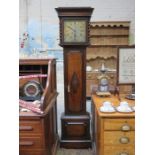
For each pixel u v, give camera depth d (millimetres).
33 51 5055
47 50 5070
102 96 2277
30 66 2338
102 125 1734
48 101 2066
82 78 2650
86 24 2553
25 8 4949
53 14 4977
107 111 1780
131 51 2117
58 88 4977
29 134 1848
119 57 2129
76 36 2568
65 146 2709
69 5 4965
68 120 2682
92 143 2639
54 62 2492
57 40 5039
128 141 1744
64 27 2553
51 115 2299
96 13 4980
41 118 1823
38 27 5012
